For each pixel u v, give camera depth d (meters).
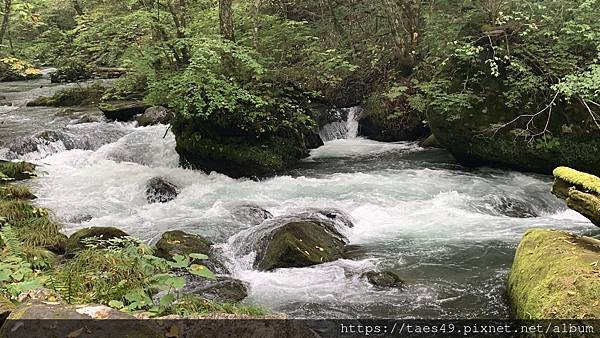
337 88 14.74
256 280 6.19
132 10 13.30
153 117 14.54
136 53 11.87
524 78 9.74
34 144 12.33
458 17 12.05
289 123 11.41
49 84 23.02
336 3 16.67
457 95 10.35
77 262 5.24
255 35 12.25
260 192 9.66
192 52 10.61
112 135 13.38
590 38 8.62
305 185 9.99
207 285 5.86
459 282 5.96
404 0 13.73
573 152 9.42
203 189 9.85
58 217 8.31
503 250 6.84
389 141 13.65
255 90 11.02
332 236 7.21
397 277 6.07
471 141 10.48
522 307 4.70
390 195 9.27
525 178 10.03
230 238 7.32
